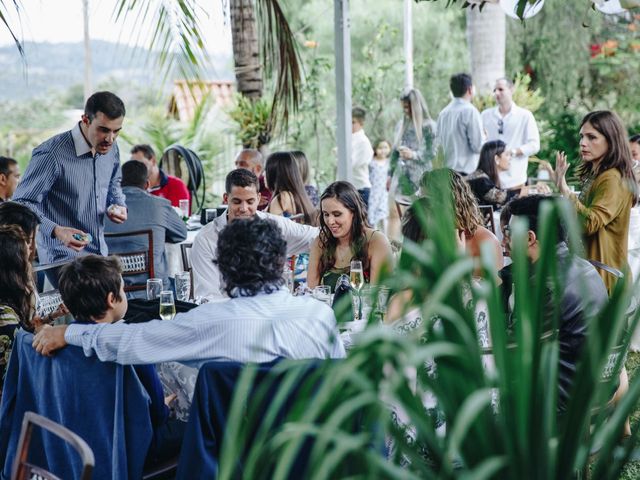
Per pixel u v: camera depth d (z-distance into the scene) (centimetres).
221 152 1141
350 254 405
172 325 269
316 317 272
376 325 153
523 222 146
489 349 275
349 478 146
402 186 166
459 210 384
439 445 146
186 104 1282
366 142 898
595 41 1401
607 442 151
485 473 132
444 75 1488
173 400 316
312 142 1333
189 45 514
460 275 136
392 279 152
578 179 462
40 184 456
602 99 1402
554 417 148
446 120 736
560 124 1350
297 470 241
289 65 630
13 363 297
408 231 312
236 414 149
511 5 465
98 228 479
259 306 270
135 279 502
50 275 467
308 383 151
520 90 1166
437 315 167
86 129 457
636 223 526
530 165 1271
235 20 865
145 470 296
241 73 895
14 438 295
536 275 146
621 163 424
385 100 1357
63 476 285
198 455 257
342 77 568
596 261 406
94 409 279
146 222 504
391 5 1514
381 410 138
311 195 607
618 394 329
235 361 264
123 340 271
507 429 142
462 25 1507
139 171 514
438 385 147
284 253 275
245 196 422
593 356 145
